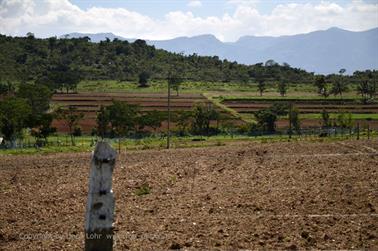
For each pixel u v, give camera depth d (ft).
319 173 91.35
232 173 98.02
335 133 256.93
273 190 74.90
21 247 46.60
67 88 590.55
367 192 69.72
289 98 524.93
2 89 483.51
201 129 306.55
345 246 45.27
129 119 295.28
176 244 45.85
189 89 652.48
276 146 164.25
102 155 31.68
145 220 57.36
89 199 31.81
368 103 493.36
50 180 96.89
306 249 44.70
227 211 61.16
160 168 109.91
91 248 31.71
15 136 253.03
